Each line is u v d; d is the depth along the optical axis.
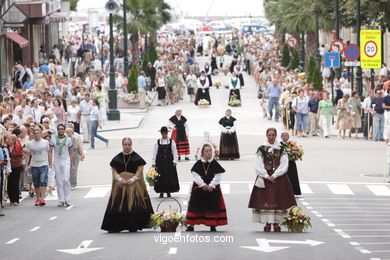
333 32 99.88
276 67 87.25
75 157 39.75
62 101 59.38
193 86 86.06
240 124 66.62
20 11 85.25
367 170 43.88
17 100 53.81
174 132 47.78
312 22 97.69
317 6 77.94
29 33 102.81
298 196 36.09
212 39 151.62
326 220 29.83
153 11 110.06
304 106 59.03
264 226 27.53
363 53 61.81
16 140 35.38
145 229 28.17
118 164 27.08
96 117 54.75
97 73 96.38
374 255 22.80
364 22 75.44
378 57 61.84
